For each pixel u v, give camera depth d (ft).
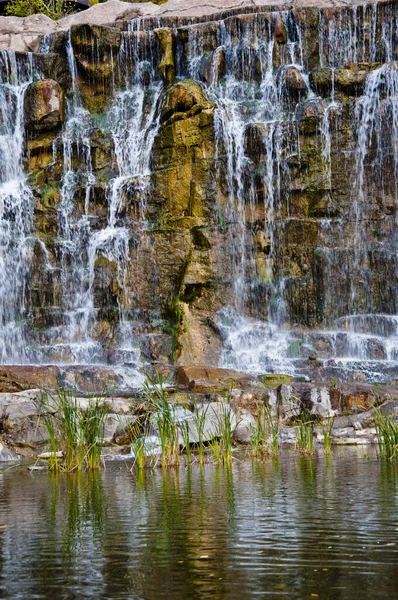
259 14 81.71
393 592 15.53
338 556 18.29
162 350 70.59
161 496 27.61
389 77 75.97
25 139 79.61
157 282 74.13
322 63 81.35
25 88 80.28
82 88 82.38
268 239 75.46
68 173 79.25
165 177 75.97
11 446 41.65
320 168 75.82
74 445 36.58
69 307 75.66
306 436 42.19
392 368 65.67
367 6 81.15
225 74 81.97
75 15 91.15
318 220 75.36
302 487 28.76
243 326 73.20
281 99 79.82
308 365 68.18
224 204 75.36
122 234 75.46
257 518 22.93
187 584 16.37
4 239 76.18
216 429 41.09
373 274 74.54
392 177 75.36
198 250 73.82
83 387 57.47
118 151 79.36
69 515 24.41
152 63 83.10
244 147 76.59
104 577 17.03
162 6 90.53
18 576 17.30
